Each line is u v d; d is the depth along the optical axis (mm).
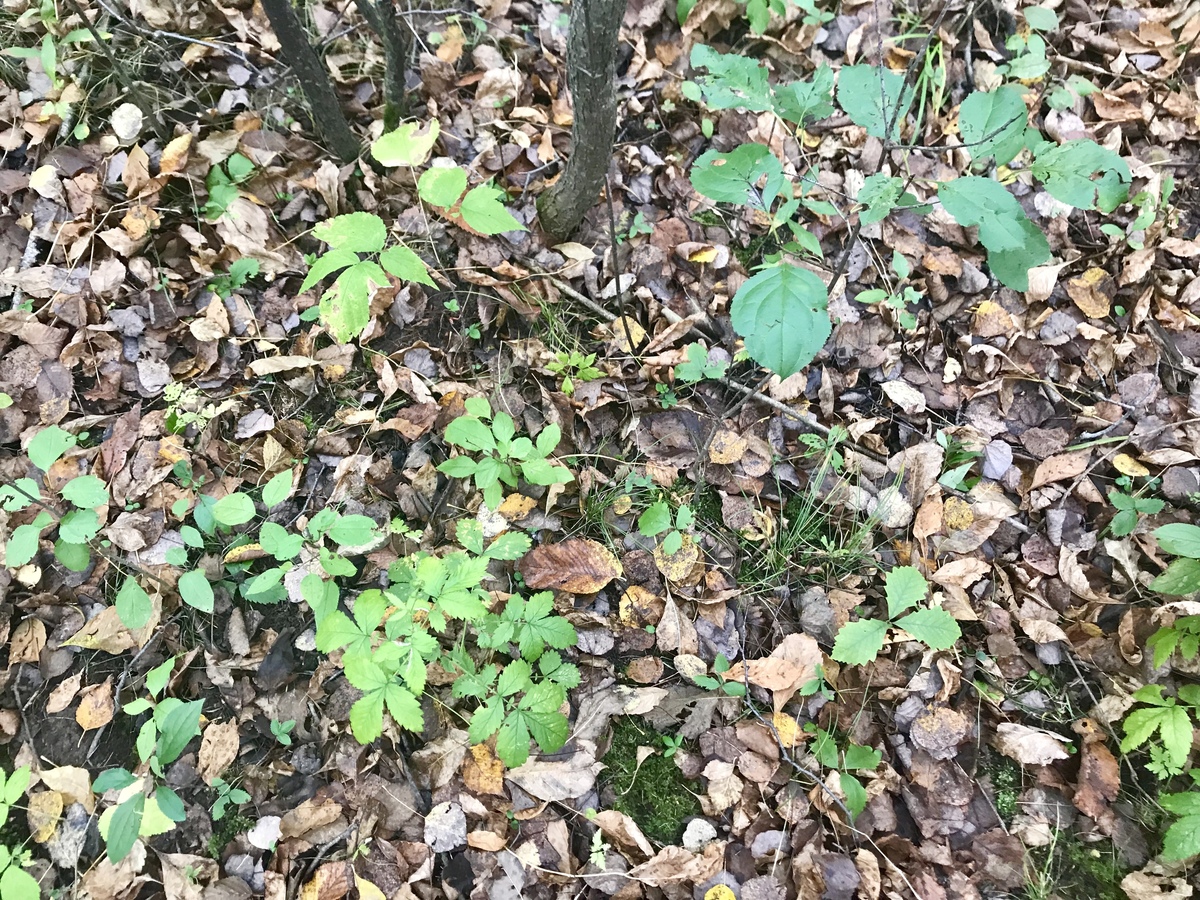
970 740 2189
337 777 2041
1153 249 2770
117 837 1619
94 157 2592
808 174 2832
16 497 2062
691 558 2320
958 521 2430
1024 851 2057
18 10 2725
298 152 2697
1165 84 3072
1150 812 2107
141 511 2262
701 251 2727
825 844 2025
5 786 1787
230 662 2131
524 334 2623
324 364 2494
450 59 2885
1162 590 2066
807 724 2141
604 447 2500
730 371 2619
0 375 2330
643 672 2213
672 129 2943
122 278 2471
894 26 3080
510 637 1953
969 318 2727
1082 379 2662
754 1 2611
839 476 2488
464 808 2012
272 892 1905
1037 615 2332
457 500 2391
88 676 2107
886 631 2262
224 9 2803
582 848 2014
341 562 2045
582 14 1936
